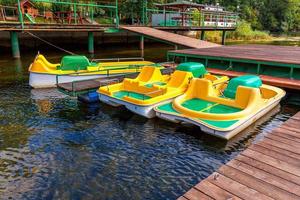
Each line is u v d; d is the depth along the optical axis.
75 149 7.33
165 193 5.60
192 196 4.20
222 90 10.69
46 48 25.48
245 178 4.63
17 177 6.09
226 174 4.75
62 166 6.53
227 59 13.92
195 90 9.75
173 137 8.02
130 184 5.87
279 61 12.12
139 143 7.68
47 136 8.05
